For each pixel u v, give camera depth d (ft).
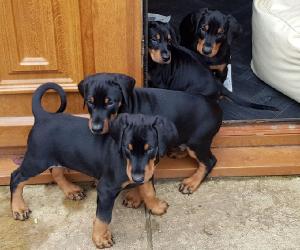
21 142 3.45
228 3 5.30
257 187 3.46
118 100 2.91
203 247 3.05
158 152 2.68
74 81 3.28
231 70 4.39
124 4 3.05
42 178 3.41
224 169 3.48
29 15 3.05
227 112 3.93
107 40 3.16
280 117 3.90
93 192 3.39
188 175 3.49
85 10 3.06
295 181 3.51
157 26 3.68
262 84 4.23
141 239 3.09
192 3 5.28
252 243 3.08
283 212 3.28
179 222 3.20
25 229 3.15
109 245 3.03
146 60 3.42
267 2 4.06
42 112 2.99
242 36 4.81
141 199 3.27
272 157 3.56
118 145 2.72
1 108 3.35
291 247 3.05
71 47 3.17
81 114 3.40
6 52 3.15
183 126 3.14
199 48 3.93
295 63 3.78
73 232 3.13
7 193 3.39
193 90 3.69
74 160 2.97
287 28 3.78
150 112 3.10
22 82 3.27
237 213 3.26
